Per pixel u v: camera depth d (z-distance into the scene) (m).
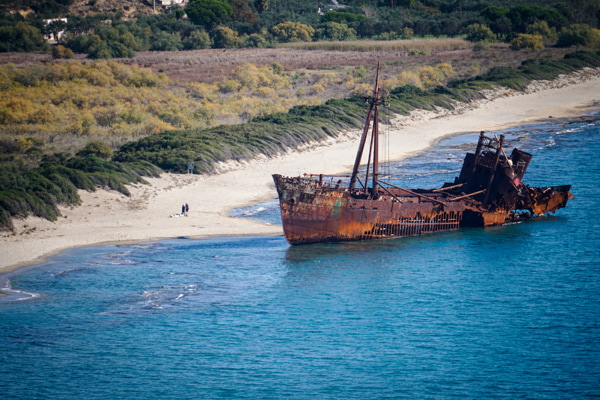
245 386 163.00
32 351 176.50
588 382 163.50
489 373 167.62
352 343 182.50
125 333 185.75
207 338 184.12
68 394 160.00
